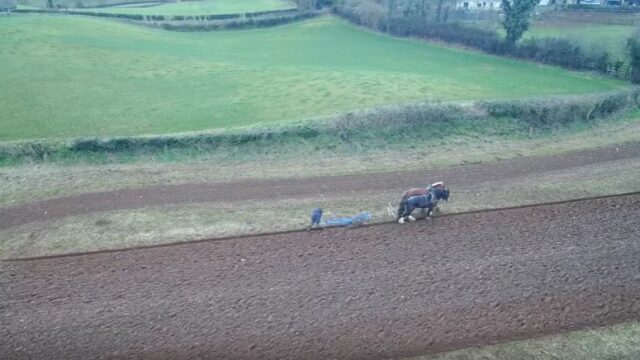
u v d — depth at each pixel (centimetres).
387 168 2069
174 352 1070
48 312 1186
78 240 1502
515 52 4422
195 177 1981
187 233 1536
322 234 1526
